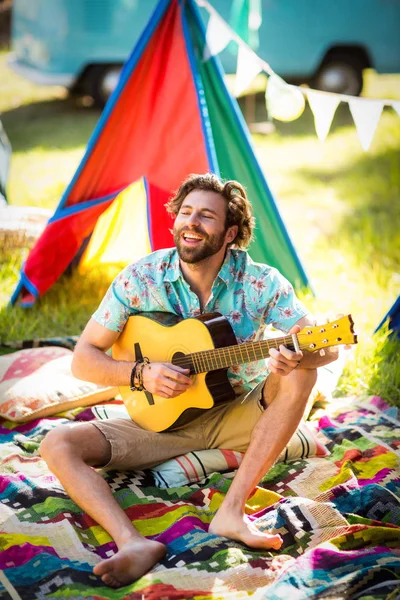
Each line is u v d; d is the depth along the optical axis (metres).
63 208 4.17
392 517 2.44
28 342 3.74
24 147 8.09
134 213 4.38
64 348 3.61
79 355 2.71
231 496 2.38
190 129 3.94
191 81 3.90
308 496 2.62
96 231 4.45
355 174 7.49
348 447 2.92
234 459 2.74
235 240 2.76
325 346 2.34
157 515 2.49
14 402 3.13
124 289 2.71
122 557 2.12
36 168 7.55
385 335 3.78
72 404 3.22
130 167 4.08
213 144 3.95
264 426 2.45
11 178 7.30
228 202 2.65
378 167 7.66
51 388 3.21
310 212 6.56
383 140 8.36
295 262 4.31
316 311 4.34
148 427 2.70
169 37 3.87
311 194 7.00
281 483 2.71
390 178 7.34
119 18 8.33
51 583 2.10
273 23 8.45
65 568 2.15
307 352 2.42
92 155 4.02
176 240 2.62
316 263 5.35
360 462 2.82
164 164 4.04
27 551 2.25
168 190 4.07
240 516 2.34
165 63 3.90
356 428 3.07
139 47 3.82
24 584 2.11
